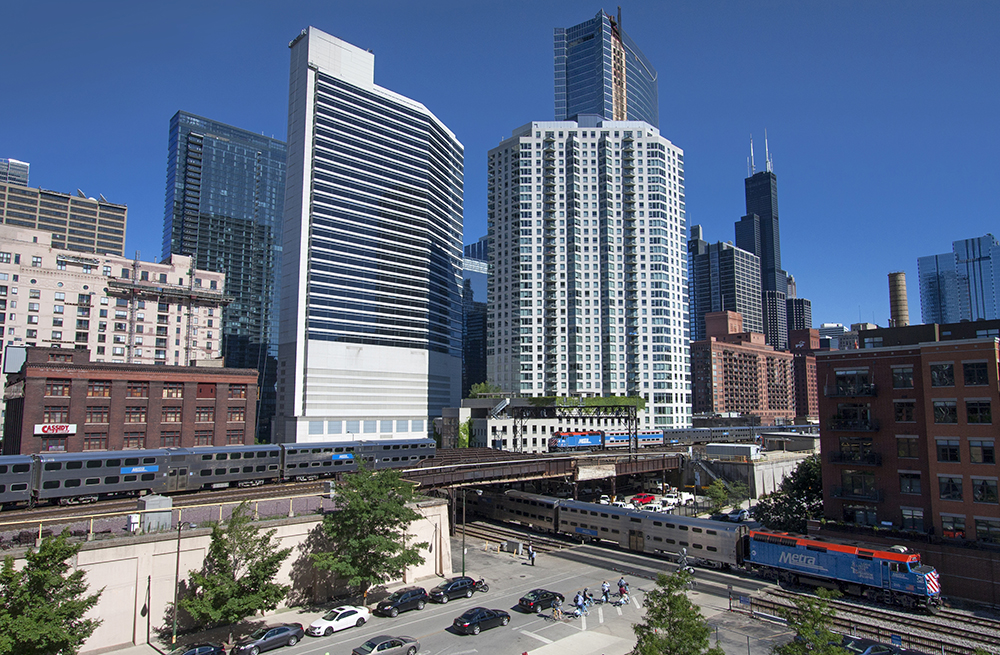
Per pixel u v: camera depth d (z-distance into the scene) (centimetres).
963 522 4866
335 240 16075
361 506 4291
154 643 3709
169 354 14162
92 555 3609
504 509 8244
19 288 12544
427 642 3859
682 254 19038
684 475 10706
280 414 15412
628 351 17988
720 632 4003
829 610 2789
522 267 18325
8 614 2692
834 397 5731
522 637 3966
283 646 3725
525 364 17950
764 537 5275
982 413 4856
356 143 16888
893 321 7300
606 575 5525
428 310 18138
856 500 5541
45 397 7562
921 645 3759
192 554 3978
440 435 15838
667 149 19000
